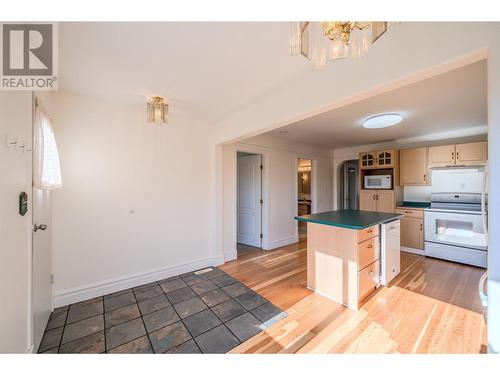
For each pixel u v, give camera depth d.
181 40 1.43
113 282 2.50
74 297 2.26
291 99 2.05
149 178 2.78
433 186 3.80
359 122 3.31
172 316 2.03
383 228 2.56
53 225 2.16
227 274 3.03
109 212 2.49
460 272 3.01
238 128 2.77
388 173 4.45
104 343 1.67
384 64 1.39
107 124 2.47
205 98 2.39
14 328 1.19
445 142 3.92
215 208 3.35
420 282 2.70
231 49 1.54
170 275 2.94
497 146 0.96
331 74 1.71
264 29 1.34
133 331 1.82
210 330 1.82
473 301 2.24
